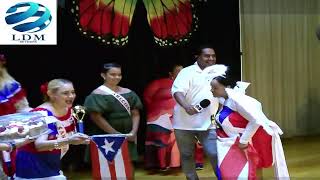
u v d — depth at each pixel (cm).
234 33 609
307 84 708
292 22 690
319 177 470
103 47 534
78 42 522
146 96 529
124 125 370
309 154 587
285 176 330
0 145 226
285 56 691
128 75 551
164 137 519
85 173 511
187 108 368
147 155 527
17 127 231
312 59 707
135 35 550
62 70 523
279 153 329
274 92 688
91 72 534
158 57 562
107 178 322
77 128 301
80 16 517
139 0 547
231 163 321
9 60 503
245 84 343
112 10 530
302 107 708
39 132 234
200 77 379
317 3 698
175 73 522
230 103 325
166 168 522
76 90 530
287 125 700
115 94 370
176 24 567
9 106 359
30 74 513
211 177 477
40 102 518
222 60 602
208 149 377
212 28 593
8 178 270
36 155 239
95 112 364
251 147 323
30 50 511
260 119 312
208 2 588
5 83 361
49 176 243
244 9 654
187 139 387
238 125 323
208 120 378
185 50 574
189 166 393
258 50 670
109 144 322
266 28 674
